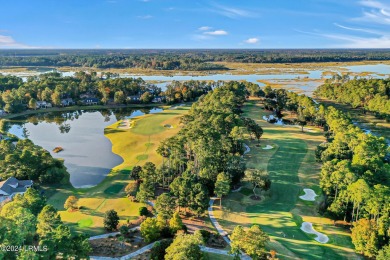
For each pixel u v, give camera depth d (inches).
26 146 3828.7
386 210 2255.2
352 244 2322.8
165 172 3312.0
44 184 3383.4
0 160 3476.9
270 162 3794.3
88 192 3248.0
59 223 2185.0
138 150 4471.0
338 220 2620.6
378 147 3415.4
